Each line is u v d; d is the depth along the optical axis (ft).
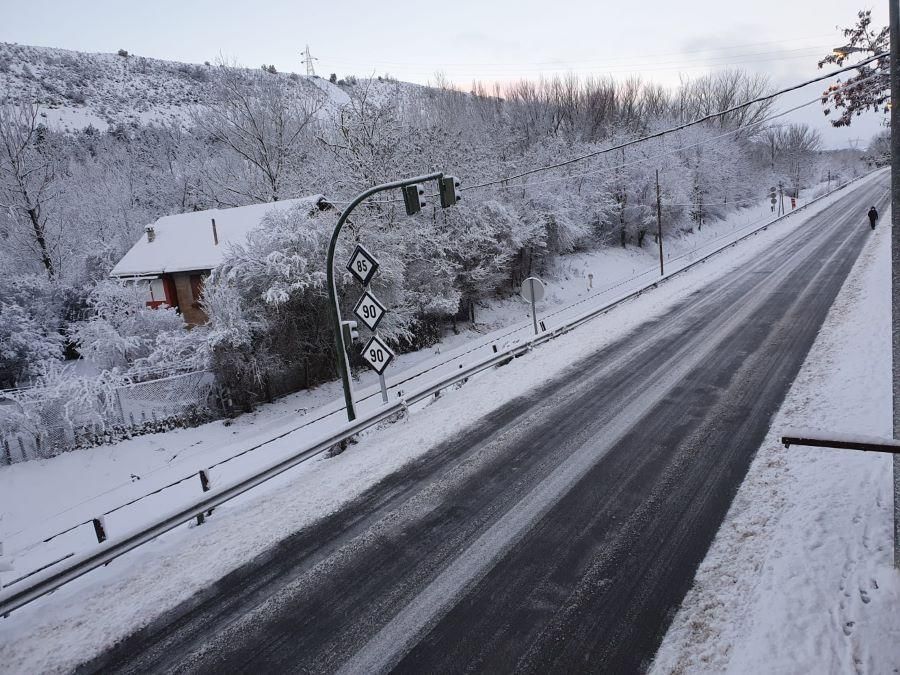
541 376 43.16
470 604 17.90
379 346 35.88
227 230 92.17
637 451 28.12
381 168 91.56
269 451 46.44
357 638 16.90
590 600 17.56
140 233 128.67
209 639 17.52
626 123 207.62
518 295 123.85
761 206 253.85
